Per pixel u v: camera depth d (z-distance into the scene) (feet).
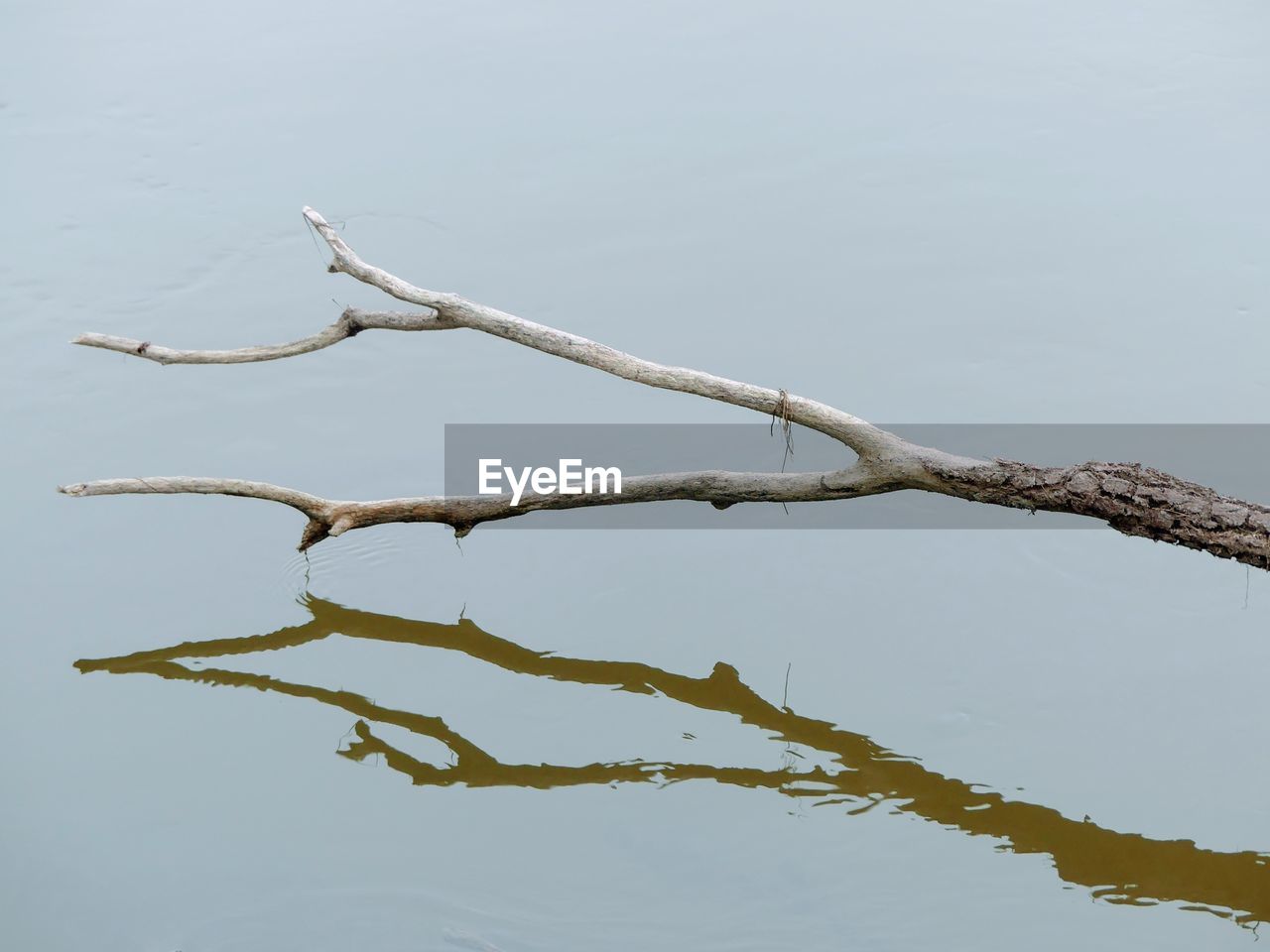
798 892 15.64
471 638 19.75
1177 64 31.58
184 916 15.37
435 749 18.03
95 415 23.67
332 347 25.36
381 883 15.79
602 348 19.52
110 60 33.37
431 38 33.55
